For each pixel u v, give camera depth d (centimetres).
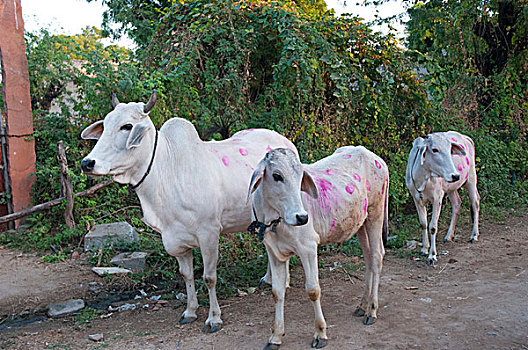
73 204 646
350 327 376
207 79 681
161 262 566
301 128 695
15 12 706
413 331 364
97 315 431
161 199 385
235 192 408
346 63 730
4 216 647
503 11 976
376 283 390
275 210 324
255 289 483
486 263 543
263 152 455
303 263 334
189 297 408
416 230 683
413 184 586
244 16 716
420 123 788
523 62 980
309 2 1065
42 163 754
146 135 373
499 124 955
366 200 383
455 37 937
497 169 861
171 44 721
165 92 664
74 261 575
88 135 398
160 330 390
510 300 421
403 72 758
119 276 524
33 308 453
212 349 350
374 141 757
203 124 662
